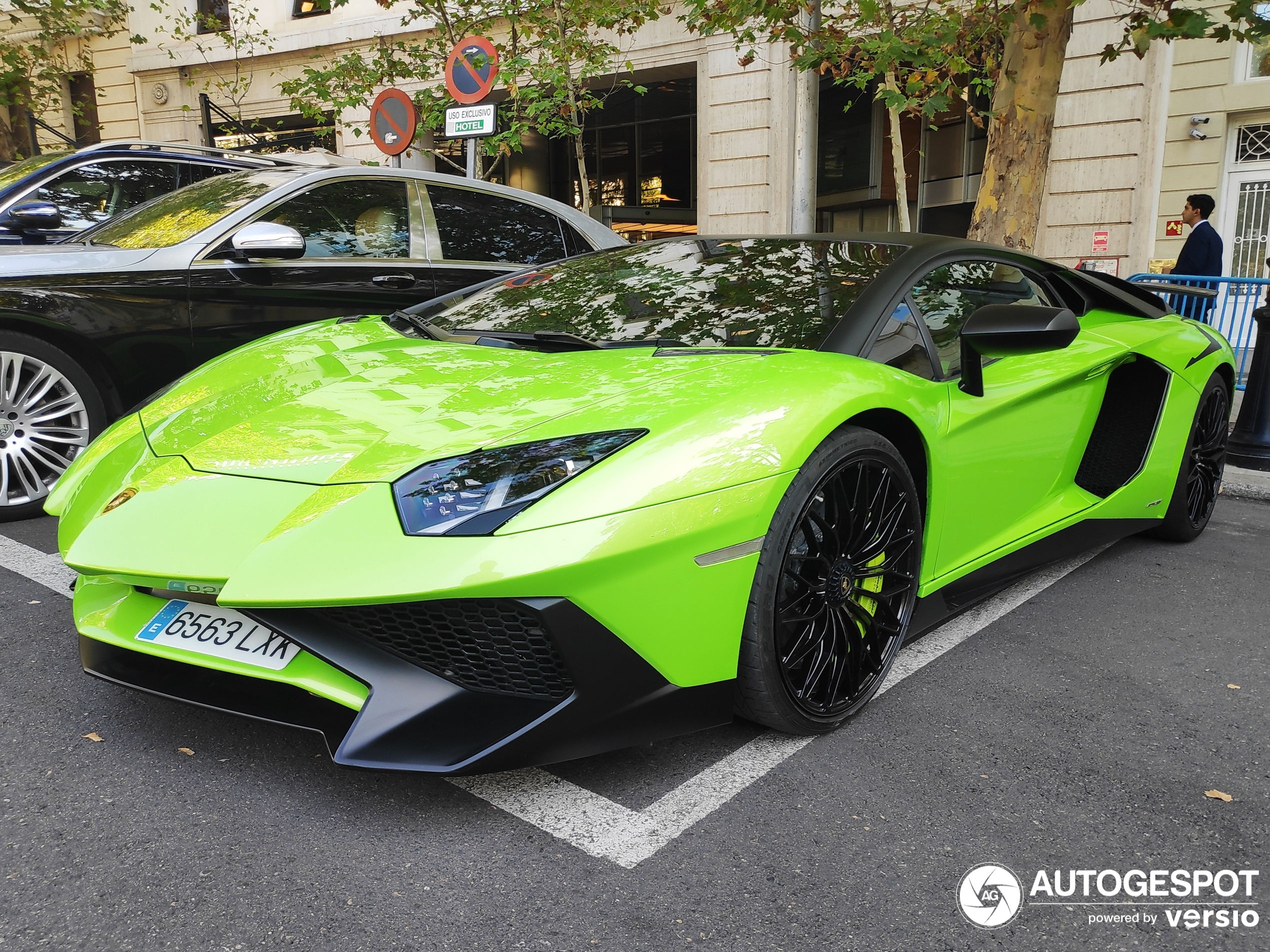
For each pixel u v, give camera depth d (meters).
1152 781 1.97
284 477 1.83
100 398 3.64
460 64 6.48
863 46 6.39
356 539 1.64
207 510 1.80
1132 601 3.07
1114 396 3.14
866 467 2.09
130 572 1.73
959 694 2.35
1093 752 2.08
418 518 1.66
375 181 4.41
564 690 1.71
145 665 1.87
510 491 1.68
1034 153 6.06
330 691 1.68
